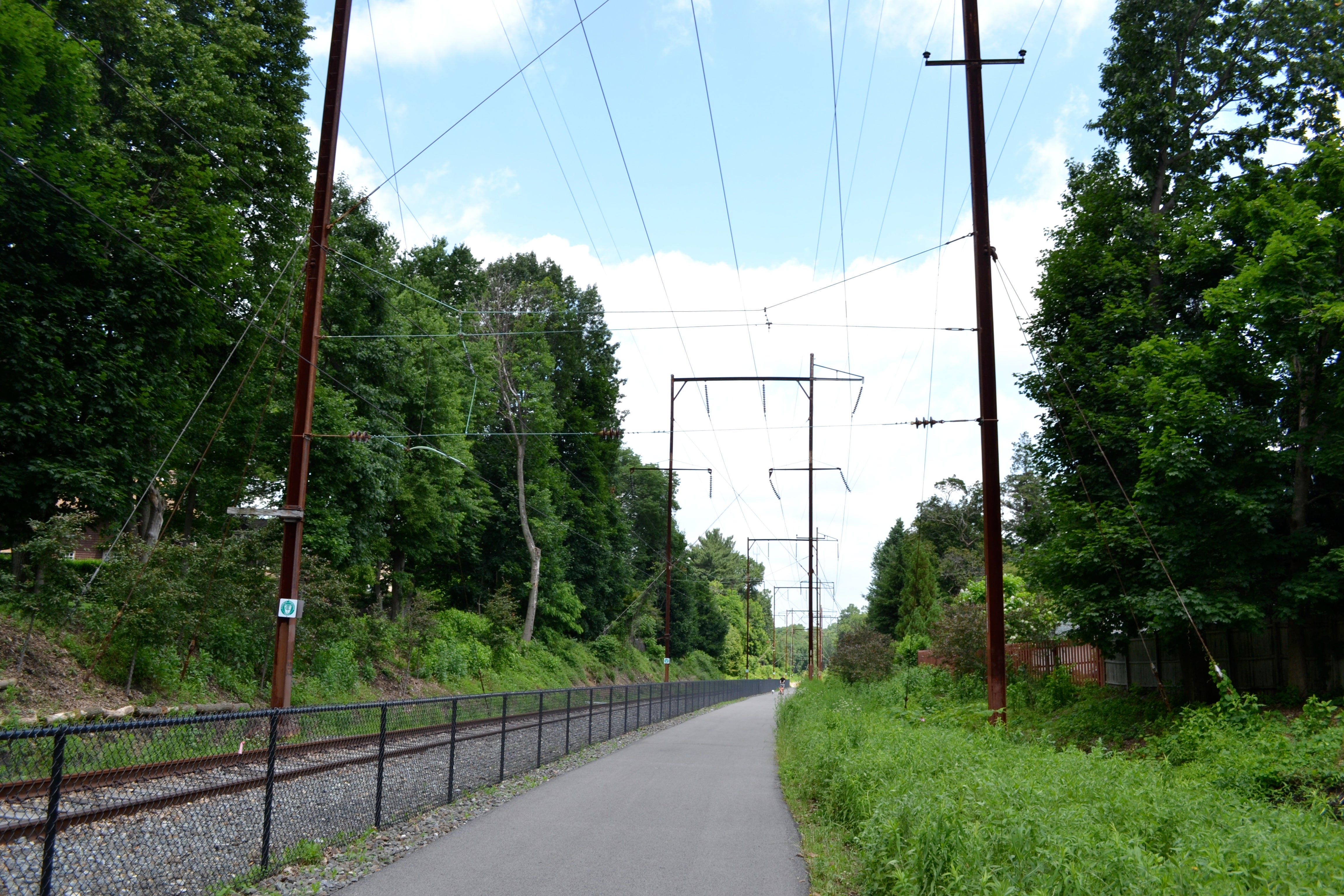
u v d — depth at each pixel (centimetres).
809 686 4166
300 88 2998
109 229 1794
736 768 1647
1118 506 1959
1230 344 1622
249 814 718
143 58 2408
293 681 2197
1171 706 1873
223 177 2575
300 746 802
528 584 5028
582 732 2005
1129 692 2238
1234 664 1817
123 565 1739
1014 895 480
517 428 5422
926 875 573
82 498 1767
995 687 1590
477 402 5022
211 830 673
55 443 1720
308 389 1762
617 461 7269
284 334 2709
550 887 707
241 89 2795
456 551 4712
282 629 1695
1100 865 490
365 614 3177
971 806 664
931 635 4044
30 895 504
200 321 2091
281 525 2278
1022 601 2973
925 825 607
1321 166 1588
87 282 1844
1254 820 682
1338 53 2172
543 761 1648
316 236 1794
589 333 6819
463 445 4475
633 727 2653
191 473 2584
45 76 1742
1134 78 2314
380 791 954
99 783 568
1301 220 1528
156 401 2020
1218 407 1586
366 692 2702
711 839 933
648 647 7794
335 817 862
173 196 2298
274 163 2933
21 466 1700
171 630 1738
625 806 1150
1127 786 762
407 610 3338
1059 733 1930
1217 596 1579
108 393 1847
